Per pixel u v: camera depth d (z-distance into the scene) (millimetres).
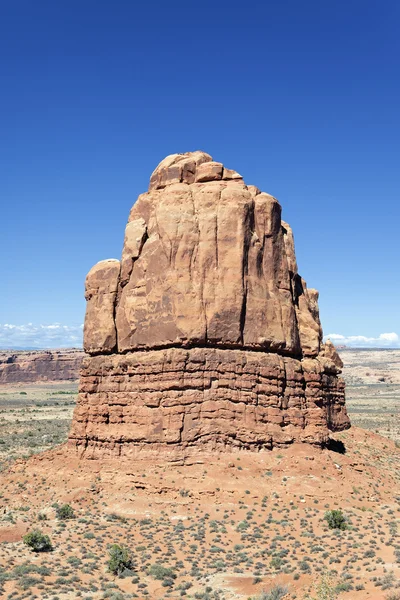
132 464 39469
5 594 25750
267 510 35250
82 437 43094
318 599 23406
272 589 24688
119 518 35375
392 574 25406
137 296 43594
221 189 43250
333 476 38938
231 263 41781
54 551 31469
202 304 41094
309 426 42469
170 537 32812
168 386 39875
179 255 41844
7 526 34219
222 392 39844
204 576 28031
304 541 31594
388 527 33219
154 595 26188
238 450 39188
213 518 34719
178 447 38906
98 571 29250
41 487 40250
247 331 41656
